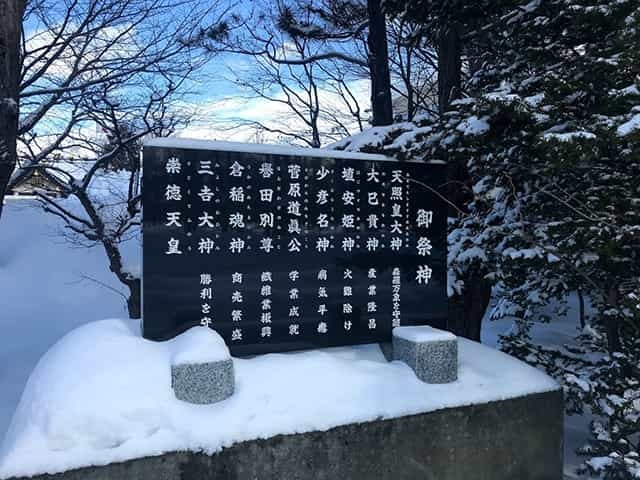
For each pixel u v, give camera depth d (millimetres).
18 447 2264
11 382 7105
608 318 3902
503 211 4387
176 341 2936
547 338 9117
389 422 2848
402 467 2875
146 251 3010
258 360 3100
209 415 2580
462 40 5707
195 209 3100
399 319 3598
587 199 3633
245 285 3209
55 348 3031
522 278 4688
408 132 4156
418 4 5039
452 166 4453
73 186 8102
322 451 2699
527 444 3219
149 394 2578
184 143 3092
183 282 3078
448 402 3010
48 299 11008
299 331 3344
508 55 4941
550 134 3010
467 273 4883
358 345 3529
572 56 3986
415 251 3664
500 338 4805
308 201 3373
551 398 3305
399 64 11336
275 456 2605
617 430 3420
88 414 2400
